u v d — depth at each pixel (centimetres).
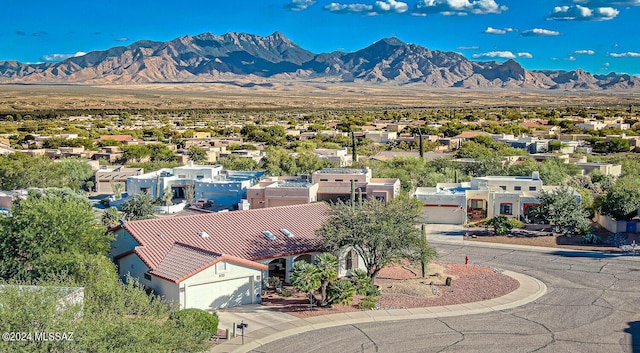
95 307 2730
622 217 6391
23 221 3950
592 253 5584
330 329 3619
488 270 4978
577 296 4300
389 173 8775
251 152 11850
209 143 14175
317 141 14500
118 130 17962
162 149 12012
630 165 10100
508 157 10375
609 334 3575
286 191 6881
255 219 4859
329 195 7225
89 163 9906
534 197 6912
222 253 4041
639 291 4422
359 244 4319
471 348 3350
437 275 4766
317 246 4625
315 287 3956
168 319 3141
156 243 4334
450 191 7344
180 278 3809
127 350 2386
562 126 18812
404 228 4400
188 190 7856
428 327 3666
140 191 7906
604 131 16338
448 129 17250
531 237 6184
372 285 4256
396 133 16338
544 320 3809
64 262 3725
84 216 4162
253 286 4084
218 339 3434
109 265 3928
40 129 18738
